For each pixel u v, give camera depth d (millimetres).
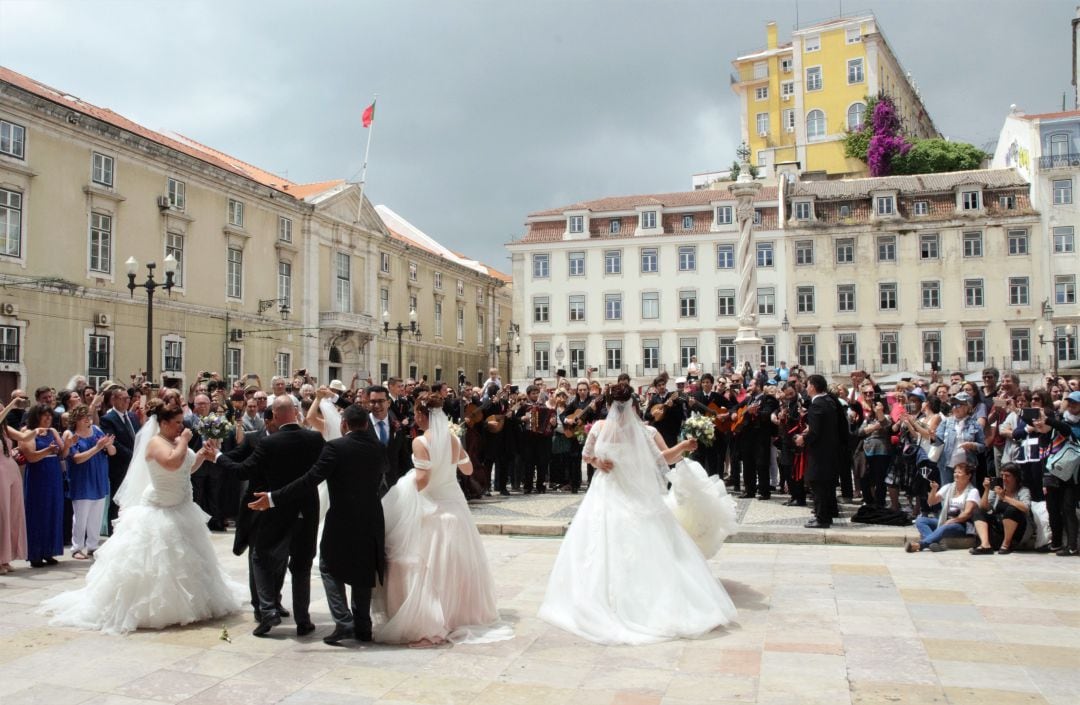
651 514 6477
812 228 47281
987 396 12000
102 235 27156
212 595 6719
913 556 9180
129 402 11180
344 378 41969
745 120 67000
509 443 14398
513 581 8016
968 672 5195
